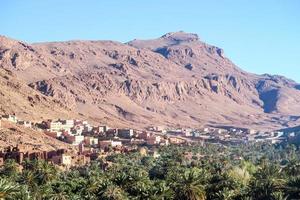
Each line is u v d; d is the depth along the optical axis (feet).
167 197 329.93
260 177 405.59
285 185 369.71
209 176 402.93
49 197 354.54
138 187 346.33
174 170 510.99
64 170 607.37
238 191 374.02
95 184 373.20
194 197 335.47
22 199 249.96
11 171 486.79
